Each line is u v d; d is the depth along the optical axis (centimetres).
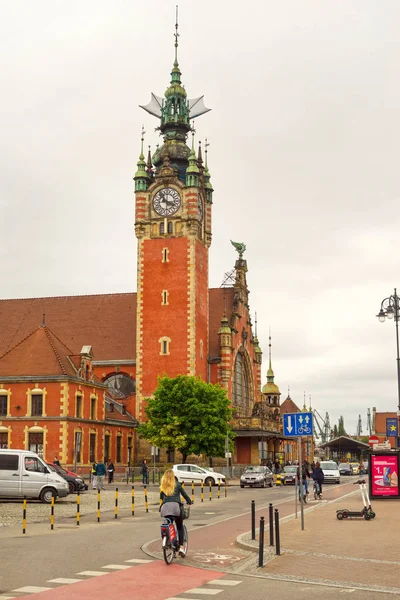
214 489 6569
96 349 10075
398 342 5466
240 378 10938
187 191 9725
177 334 9444
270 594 1697
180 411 8219
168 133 10425
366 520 3266
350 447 17588
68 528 3158
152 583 1827
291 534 2750
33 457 4581
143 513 3928
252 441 10212
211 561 2178
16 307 10731
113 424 8619
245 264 11294
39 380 7456
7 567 2048
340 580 1861
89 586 1777
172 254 9631
